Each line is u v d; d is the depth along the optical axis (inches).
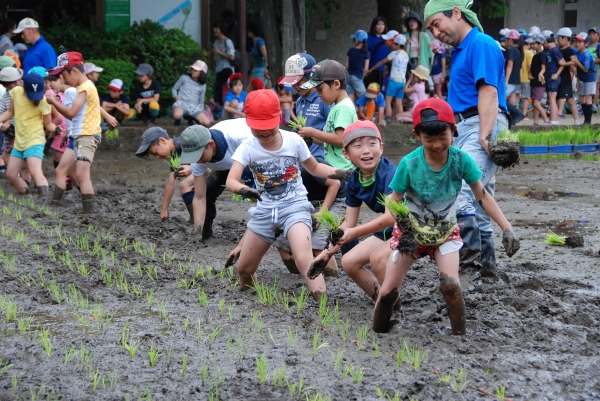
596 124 805.9
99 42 719.1
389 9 874.8
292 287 238.5
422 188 180.9
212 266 268.2
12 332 193.9
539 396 153.6
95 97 366.6
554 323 198.5
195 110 661.9
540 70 775.7
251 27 783.1
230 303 220.4
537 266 266.7
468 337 187.2
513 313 206.5
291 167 219.8
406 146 701.3
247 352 178.5
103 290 234.4
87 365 170.7
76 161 365.7
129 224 342.0
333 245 190.9
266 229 221.6
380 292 186.4
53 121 432.1
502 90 240.7
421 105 174.1
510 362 171.3
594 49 909.8
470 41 236.2
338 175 225.3
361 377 161.3
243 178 261.9
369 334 190.1
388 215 188.7
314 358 174.1
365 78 724.0
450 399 151.6
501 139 224.5
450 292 183.5
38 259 271.4
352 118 263.4
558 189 460.8
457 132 240.5
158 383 160.7
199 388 157.5
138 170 546.6
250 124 211.0
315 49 1057.5
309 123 284.0
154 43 703.7
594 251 288.4
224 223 344.2
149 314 209.9
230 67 737.0
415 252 178.9
